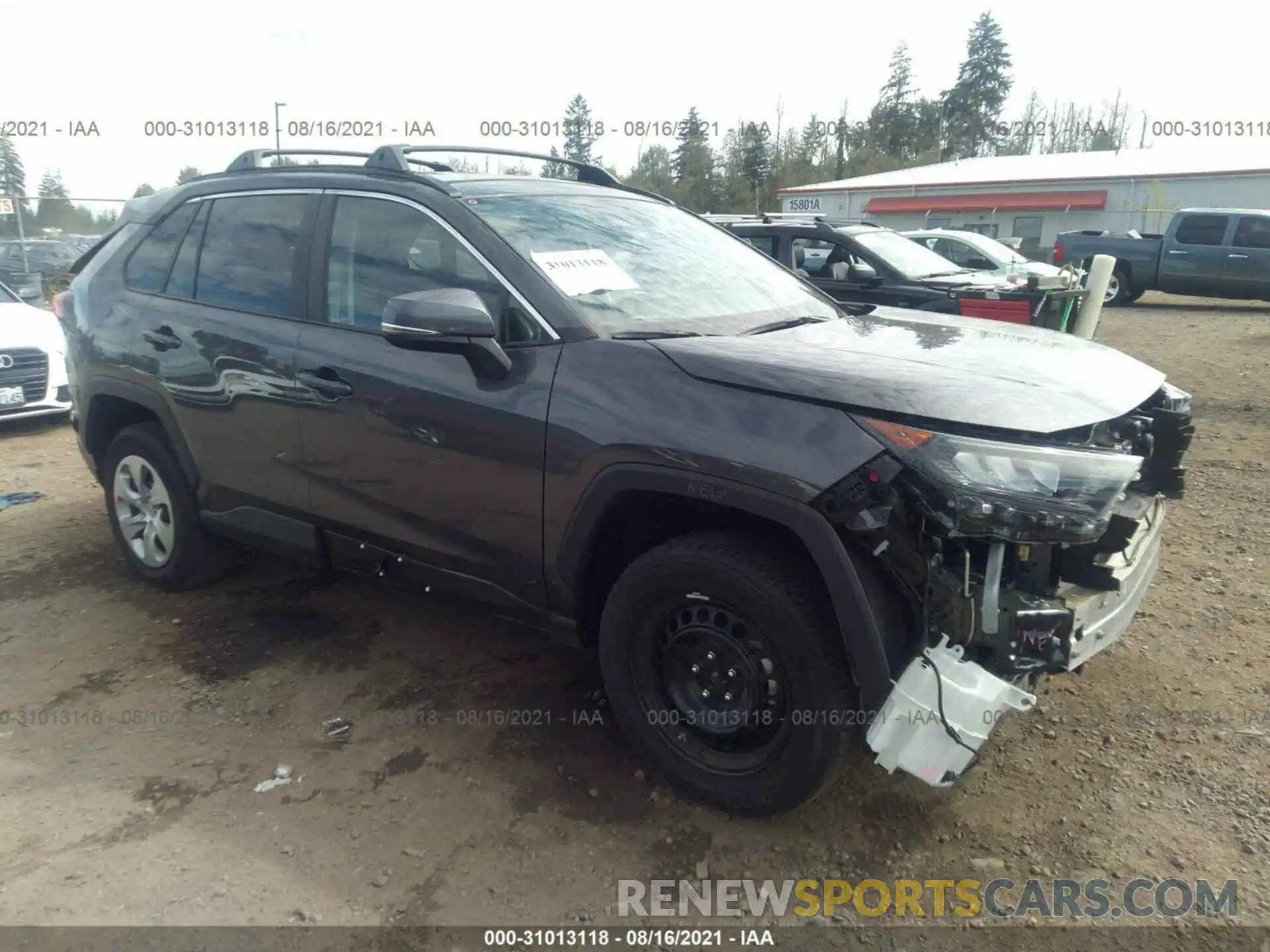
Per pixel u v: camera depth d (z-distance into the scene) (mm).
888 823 2787
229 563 4344
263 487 3676
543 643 3881
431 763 3068
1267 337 12453
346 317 3354
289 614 4148
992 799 2877
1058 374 2729
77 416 4465
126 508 4398
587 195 3684
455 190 3260
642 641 2832
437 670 3662
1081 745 3115
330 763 3068
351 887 2525
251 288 3676
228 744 3172
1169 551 4699
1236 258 16125
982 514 2232
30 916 2402
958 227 31047
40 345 7598
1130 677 3514
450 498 3074
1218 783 2906
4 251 16109
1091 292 8031
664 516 2867
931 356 2812
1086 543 2303
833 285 8781
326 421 3334
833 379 2490
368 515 3350
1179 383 9172
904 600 2453
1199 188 26375
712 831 2760
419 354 3104
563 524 2820
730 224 9641
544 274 2986
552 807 2859
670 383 2646
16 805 2852
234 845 2680
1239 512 5254
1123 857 2623
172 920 2398
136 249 4215
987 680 2344
